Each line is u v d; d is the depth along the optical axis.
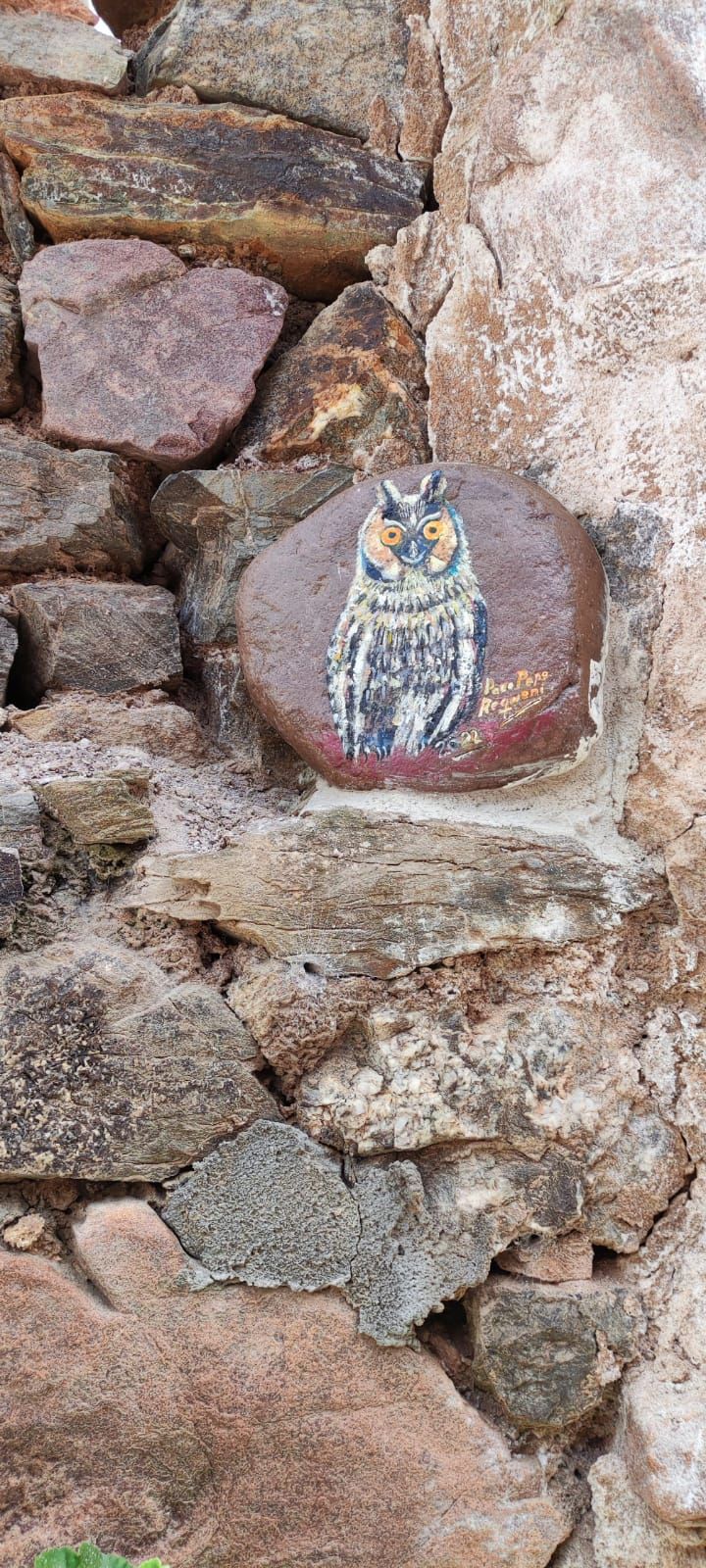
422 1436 1.40
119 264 1.98
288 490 1.90
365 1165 1.48
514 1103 1.50
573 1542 1.42
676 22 1.66
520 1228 1.48
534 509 1.62
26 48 2.08
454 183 2.01
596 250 1.75
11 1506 1.29
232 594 1.89
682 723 1.59
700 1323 1.44
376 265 2.05
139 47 2.27
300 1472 1.36
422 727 1.60
